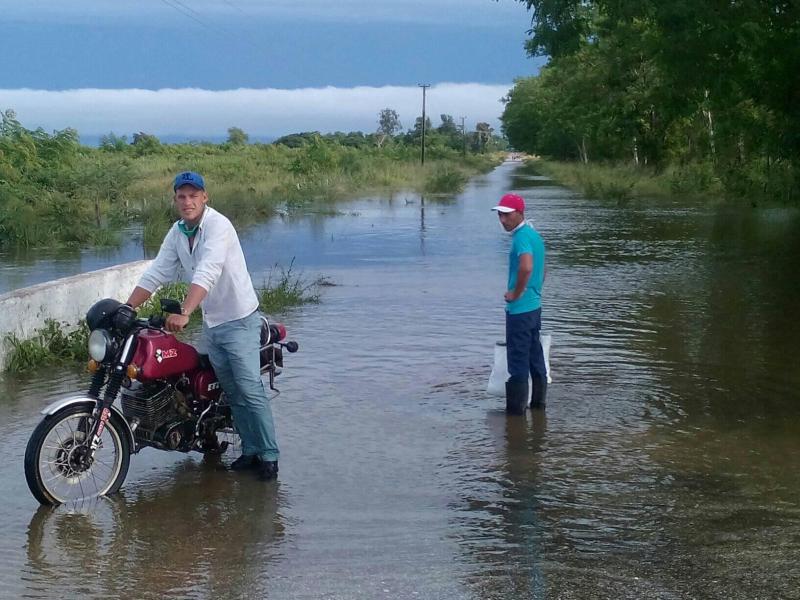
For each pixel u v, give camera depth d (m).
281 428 7.09
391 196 41.03
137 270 11.36
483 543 5.05
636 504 5.60
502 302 12.74
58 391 8.03
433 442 6.78
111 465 6.21
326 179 45.09
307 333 10.58
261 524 5.31
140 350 5.81
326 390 8.15
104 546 5.01
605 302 12.72
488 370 8.88
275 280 14.87
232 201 29.70
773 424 7.18
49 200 23.95
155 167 45.31
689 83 20.17
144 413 5.92
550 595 4.45
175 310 5.86
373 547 5.00
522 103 115.50
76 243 21.58
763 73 23.09
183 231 5.98
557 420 7.31
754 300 12.81
